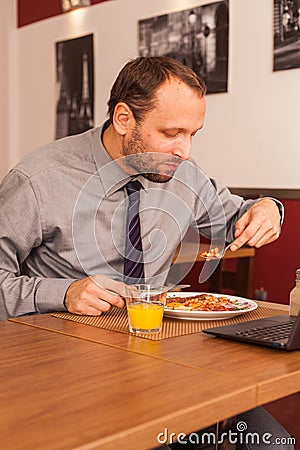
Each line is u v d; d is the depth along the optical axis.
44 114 5.26
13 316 1.79
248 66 3.85
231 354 1.34
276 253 3.82
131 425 0.94
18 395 1.07
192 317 1.65
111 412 0.99
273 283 3.84
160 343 1.43
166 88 1.67
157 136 1.71
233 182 3.97
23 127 5.48
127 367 1.24
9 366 1.24
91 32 4.82
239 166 3.93
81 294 1.70
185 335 1.50
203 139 4.12
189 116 1.68
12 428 0.93
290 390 1.22
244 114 3.89
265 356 1.33
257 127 3.83
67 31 5.02
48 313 1.74
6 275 1.84
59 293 1.74
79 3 4.87
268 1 3.72
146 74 1.70
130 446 0.93
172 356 1.32
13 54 5.49
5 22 5.46
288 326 1.54
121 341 1.44
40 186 1.89
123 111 1.76
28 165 1.92
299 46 3.58
